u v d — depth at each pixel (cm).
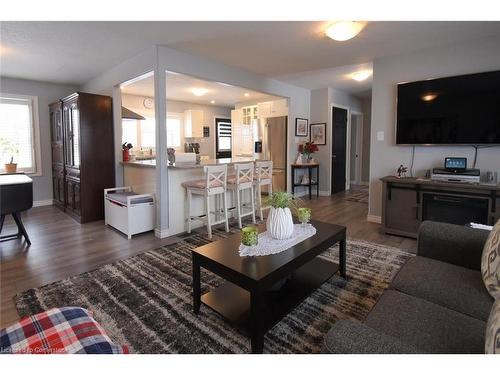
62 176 500
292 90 593
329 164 642
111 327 186
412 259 173
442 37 324
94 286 240
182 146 773
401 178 363
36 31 301
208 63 403
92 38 321
